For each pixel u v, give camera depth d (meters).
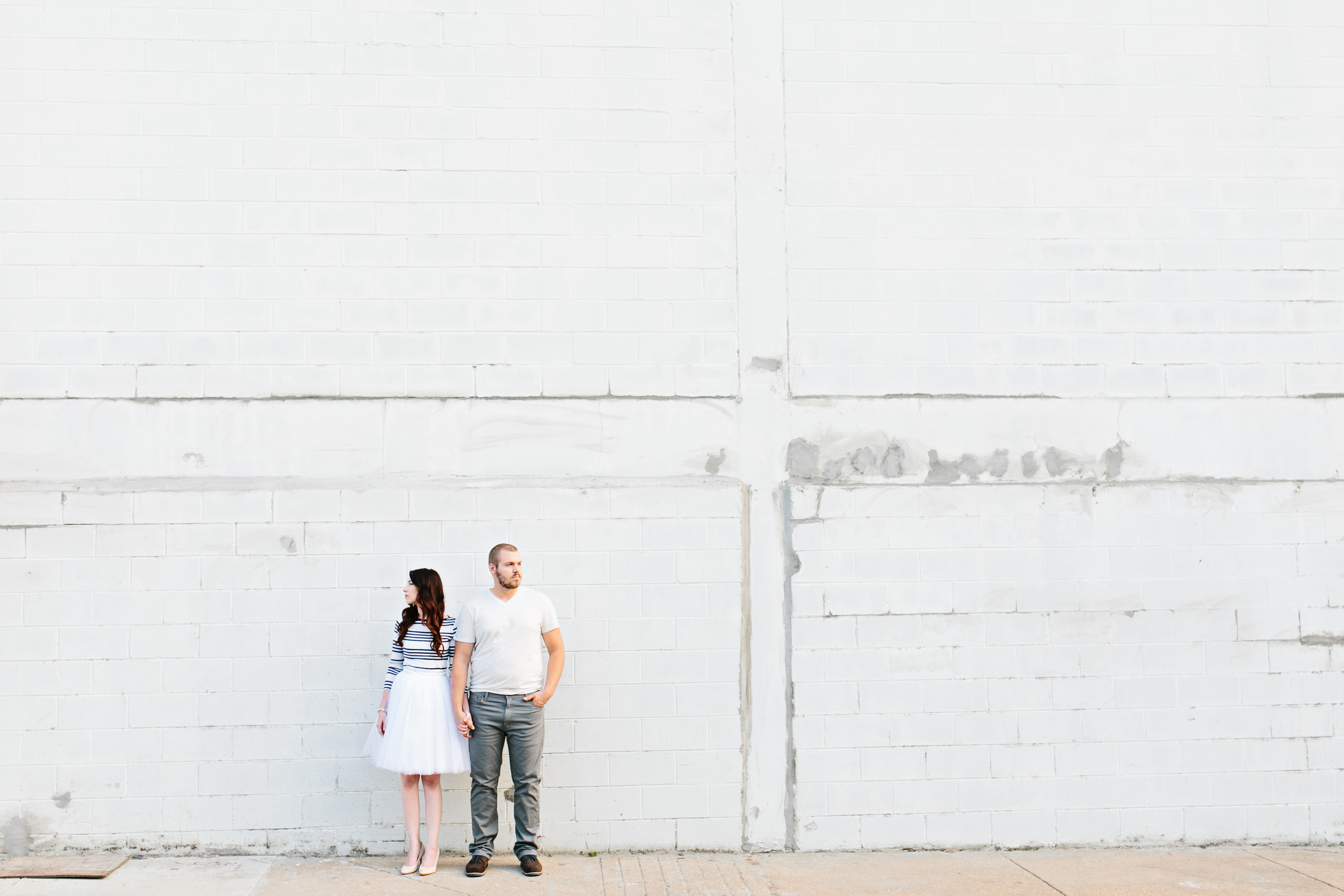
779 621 6.49
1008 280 6.77
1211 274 6.86
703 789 6.37
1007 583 6.60
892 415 6.66
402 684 5.78
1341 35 7.04
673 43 6.75
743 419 6.59
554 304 6.57
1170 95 6.93
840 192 6.75
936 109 6.83
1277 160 6.95
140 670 6.19
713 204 6.69
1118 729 6.55
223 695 6.23
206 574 6.27
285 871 5.90
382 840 6.23
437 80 6.62
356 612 6.32
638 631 6.43
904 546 6.58
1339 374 6.85
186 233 6.43
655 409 6.56
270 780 6.21
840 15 6.84
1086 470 6.70
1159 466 6.73
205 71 6.51
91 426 6.29
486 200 6.59
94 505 6.25
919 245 6.76
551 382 6.53
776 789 6.40
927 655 6.54
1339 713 6.62
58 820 6.09
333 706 6.27
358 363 6.45
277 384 6.40
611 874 5.89
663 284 6.63
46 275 6.34
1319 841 6.54
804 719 6.45
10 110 6.40
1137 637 6.62
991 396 6.71
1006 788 6.49
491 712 5.80
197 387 6.36
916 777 6.46
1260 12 7.02
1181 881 5.83
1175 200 6.88
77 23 6.47
